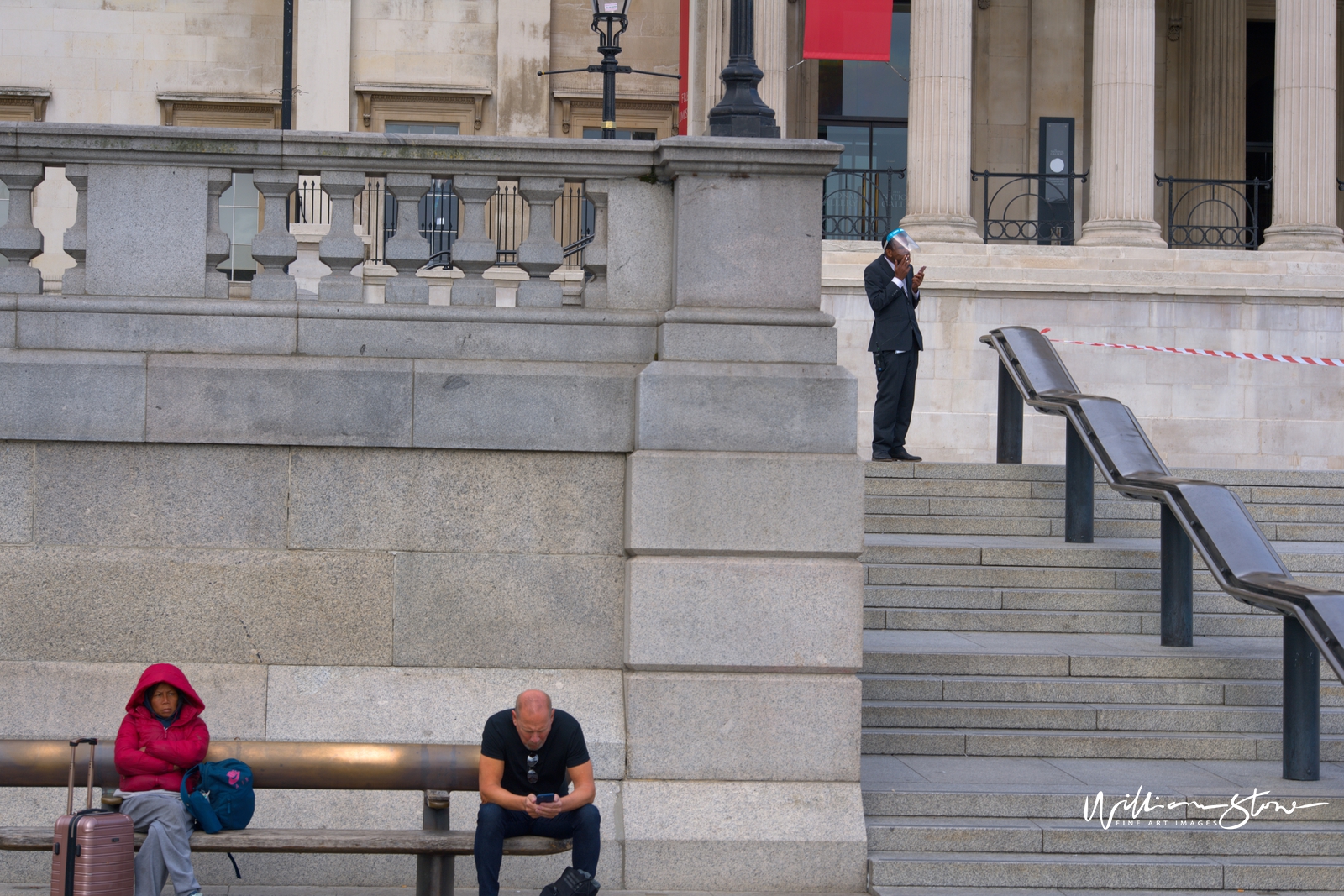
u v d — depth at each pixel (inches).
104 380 617.9
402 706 622.8
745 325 639.1
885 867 615.8
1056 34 2222.0
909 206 1785.2
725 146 634.8
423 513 635.5
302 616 629.3
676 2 2206.0
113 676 617.6
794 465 629.9
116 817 504.1
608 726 626.2
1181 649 842.2
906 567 941.8
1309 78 1802.4
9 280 634.8
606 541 642.8
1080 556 964.0
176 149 629.6
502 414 634.2
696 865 612.4
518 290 660.1
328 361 630.5
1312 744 689.0
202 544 628.7
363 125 2158.0
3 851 600.4
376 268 1676.9
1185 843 634.2
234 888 610.2
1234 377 1691.7
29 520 622.5
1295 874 615.8
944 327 1678.2
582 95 2176.4
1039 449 1672.0
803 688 628.7
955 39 1753.2
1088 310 1692.9
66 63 2134.6
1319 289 1701.5
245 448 629.6
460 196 656.4
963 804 652.7
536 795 537.0
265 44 2155.5
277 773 551.5
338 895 602.5
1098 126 1798.7
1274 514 1135.6
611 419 639.1
